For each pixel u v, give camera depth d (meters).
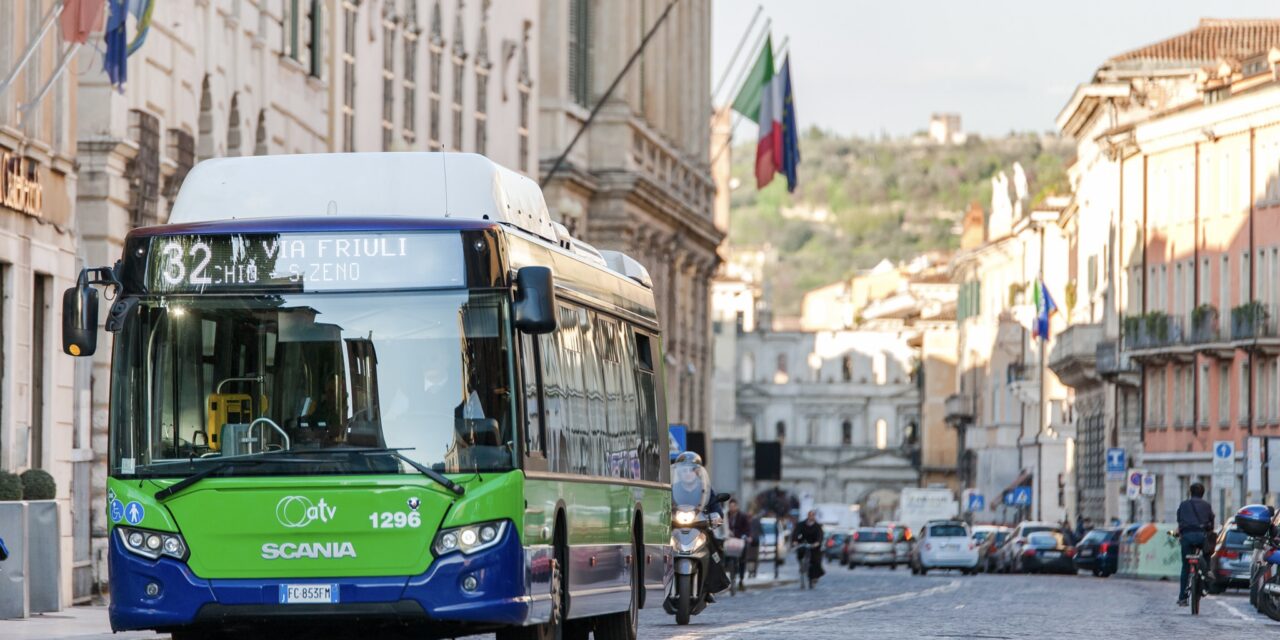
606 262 35.72
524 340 27.48
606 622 34.06
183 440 26.77
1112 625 46.31
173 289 26.95
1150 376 133.75
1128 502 136.38
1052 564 113.94
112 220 51.62
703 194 142.75
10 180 45.47
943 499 190.88
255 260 26.95
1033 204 179.38
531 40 103.00
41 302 48.66
